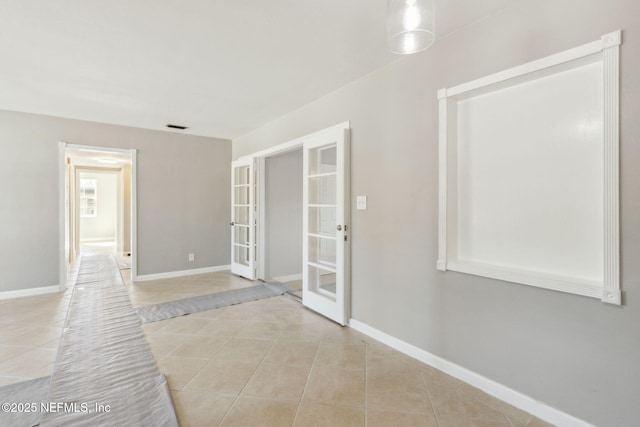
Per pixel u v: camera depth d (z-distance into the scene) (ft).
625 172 4.90
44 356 8.07
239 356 8.19
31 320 10.51
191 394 6.56
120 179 26.00
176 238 17.12
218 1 6.05
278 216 16.76
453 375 7.25
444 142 7.30
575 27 5.35
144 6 6.19
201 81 9.97
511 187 6.57
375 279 9.26
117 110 12.96
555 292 5.65
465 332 7.03
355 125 9.90
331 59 8.50
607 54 5.01
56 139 13.84
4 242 12.88
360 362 7.90
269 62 8.65
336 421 5.79
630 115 4.84
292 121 13.11
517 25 6.06
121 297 13.16
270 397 6.48
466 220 7.39
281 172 16.83
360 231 9.77
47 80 9.86
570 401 5.50
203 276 17.12
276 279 16.63
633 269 4.85
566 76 5.78
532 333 5.96
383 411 6.07
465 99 7.36
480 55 6.64
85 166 25.30
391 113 8.68
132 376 7.17
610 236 5.03
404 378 7.20
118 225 26.11
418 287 8.02
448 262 7.30
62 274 14.01
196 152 17.67
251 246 16.10
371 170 9.34
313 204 11.81
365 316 9.63
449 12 6.38
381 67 8.95
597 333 5.20
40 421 5.61
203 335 9.48
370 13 6.45
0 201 12.80
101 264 20.12
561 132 5.85
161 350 8.48
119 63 8.72
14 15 6.46
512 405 6.22
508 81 6.29
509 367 6.30
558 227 5.90
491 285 6.55
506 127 6.64
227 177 18.75
